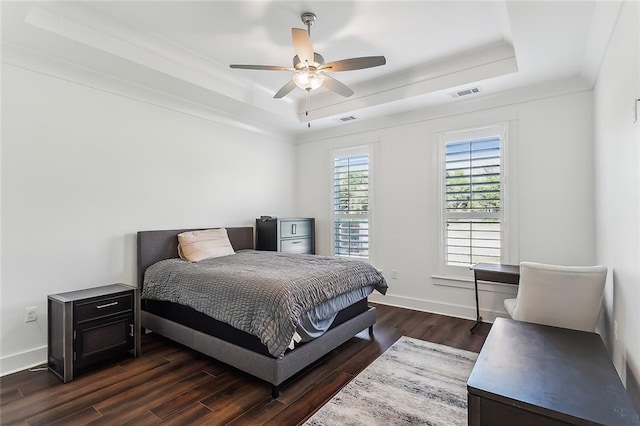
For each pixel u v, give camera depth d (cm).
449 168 404
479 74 330
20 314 268
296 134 550
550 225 340
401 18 266
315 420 198
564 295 231
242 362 240
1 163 260
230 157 455
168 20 265
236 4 245
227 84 375
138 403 216
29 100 275
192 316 289
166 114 380
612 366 154
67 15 247
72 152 301
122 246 338
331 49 317
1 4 213
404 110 426
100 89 321
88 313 257
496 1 244
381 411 206
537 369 151
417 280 430
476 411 135
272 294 232
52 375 255
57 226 291
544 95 341
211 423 196
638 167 164
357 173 487
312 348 250
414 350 298
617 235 213
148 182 362
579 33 240
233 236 445
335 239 513
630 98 177
